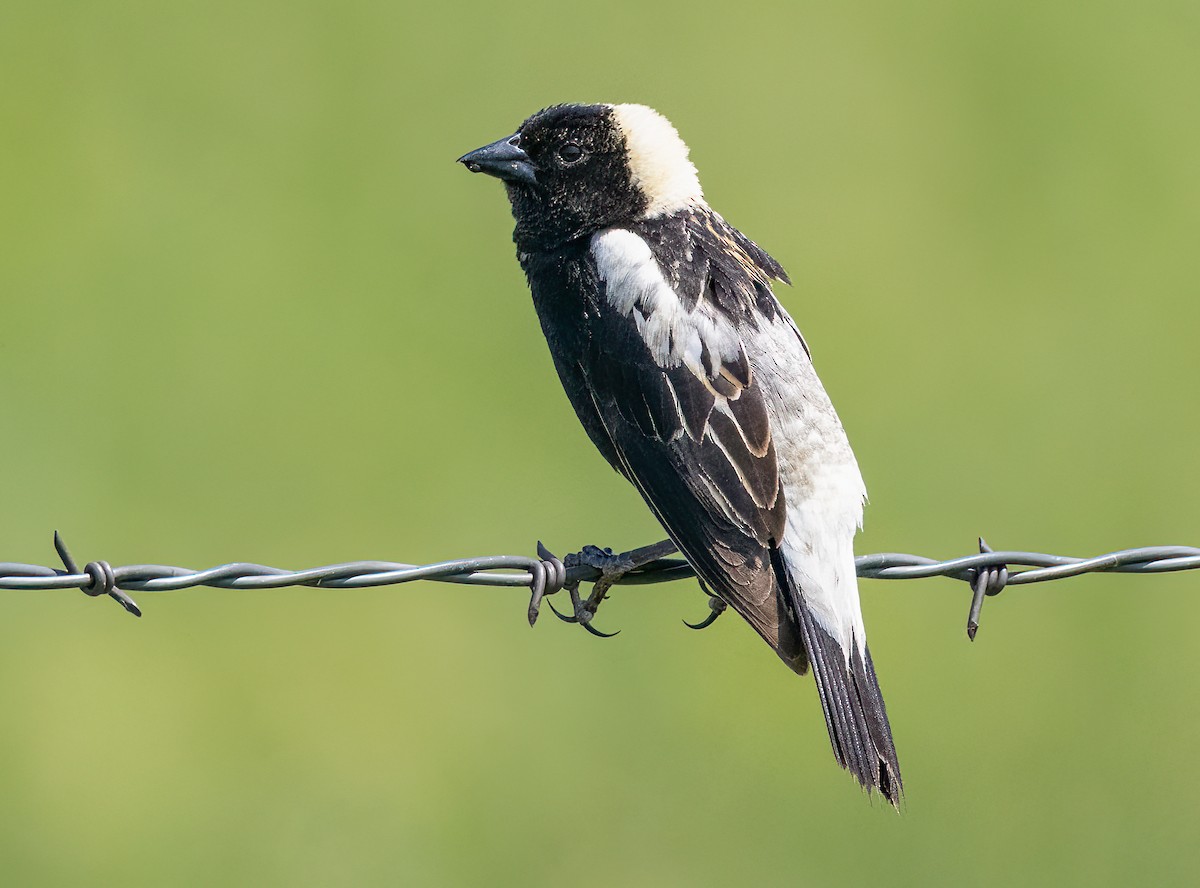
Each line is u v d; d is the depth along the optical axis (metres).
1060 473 13.92
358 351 14.70
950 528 13.42
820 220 16.25
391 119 16.78
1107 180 16.56
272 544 12.95
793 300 15.58
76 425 13.87
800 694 12.32
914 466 13.96
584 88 17.19
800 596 7.93
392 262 15.45
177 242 15.38
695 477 8.22
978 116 17.34
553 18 18.14
